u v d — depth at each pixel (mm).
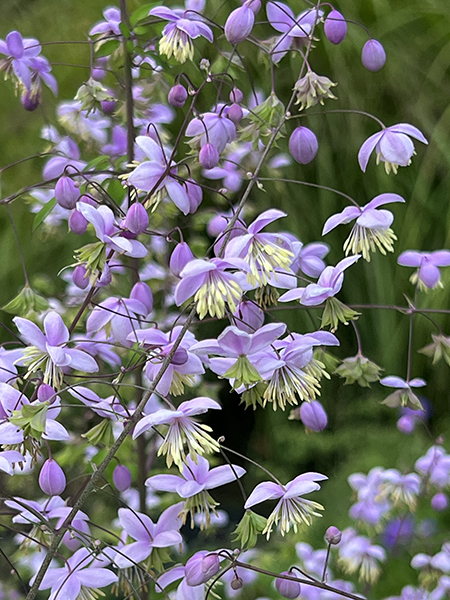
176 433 398
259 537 728
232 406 934
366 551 524
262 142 460
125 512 419
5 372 415
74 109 516
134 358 420
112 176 457
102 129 527
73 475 667
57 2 927
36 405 387
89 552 418
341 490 755
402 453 768
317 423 447
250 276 399
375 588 606
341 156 867
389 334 852
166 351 403
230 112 445
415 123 870
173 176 415
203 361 404
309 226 868
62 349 399
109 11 480
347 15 864
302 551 526
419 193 842
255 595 578
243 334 385
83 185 452
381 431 813
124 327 429
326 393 891
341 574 624
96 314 431
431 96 868
